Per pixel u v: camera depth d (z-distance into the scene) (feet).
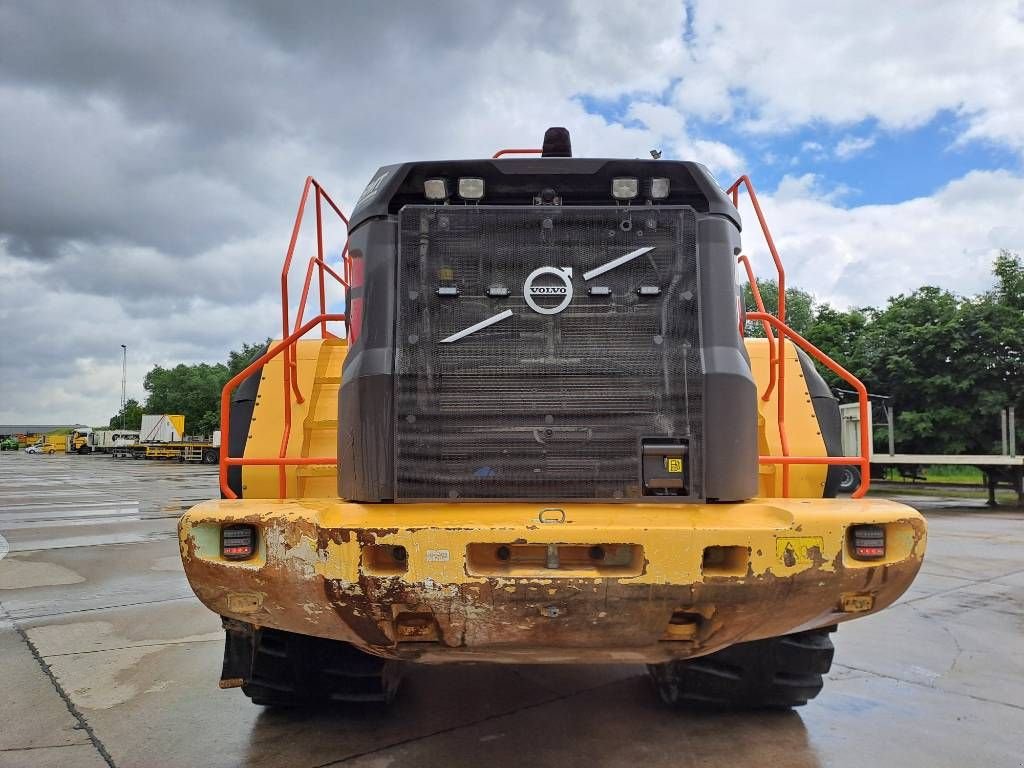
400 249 9.61
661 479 9.27
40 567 28.14
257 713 13.10
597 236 9.66
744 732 12.32
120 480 92.22
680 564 8.32
